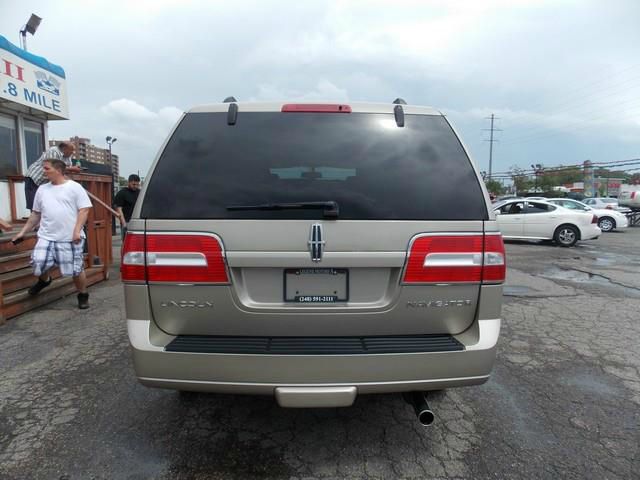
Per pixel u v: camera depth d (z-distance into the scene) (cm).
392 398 324
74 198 505
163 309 224
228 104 248
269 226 218
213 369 218
